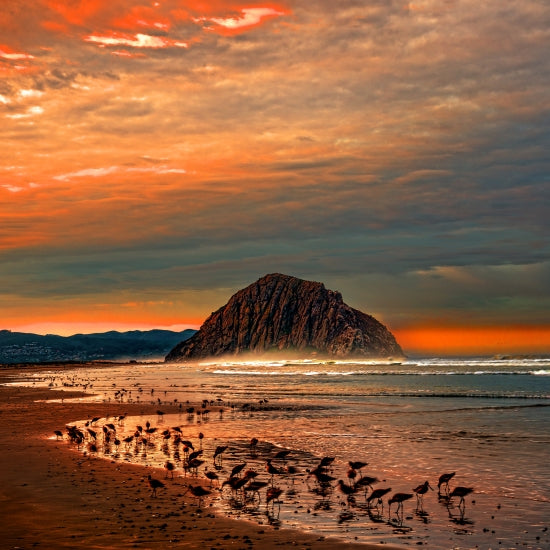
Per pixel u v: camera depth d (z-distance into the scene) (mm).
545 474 26578
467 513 20734
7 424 45625
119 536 17328
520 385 82312
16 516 19406
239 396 74875
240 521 19406
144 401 68750
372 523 19469
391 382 97938
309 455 31766
